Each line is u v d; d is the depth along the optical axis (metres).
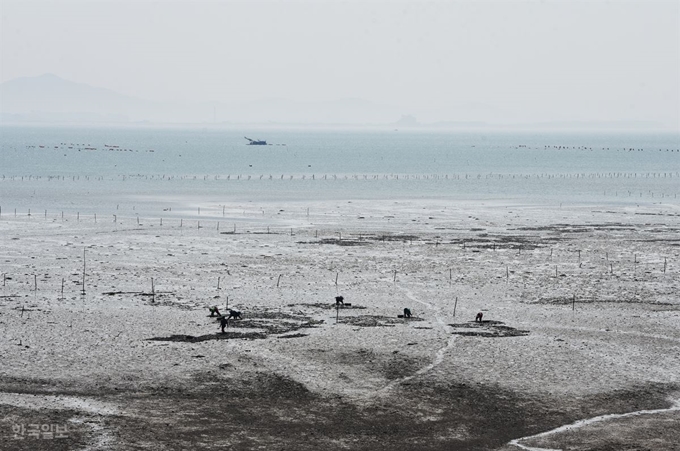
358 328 55.59
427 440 38.69
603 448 38.03
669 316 60.47
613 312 61.44
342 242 91.25
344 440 38.44
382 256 83.06
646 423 40.75
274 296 65.12
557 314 60.62
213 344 51.28
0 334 52.06
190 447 37.19
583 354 50.69
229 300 63.34
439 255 84.06
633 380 46.38
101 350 49.53
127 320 56.47
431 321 58.06
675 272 76.62
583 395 44.09
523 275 74.62
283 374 46.28
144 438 37.91
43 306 59.84
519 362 48.91
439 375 46.53
